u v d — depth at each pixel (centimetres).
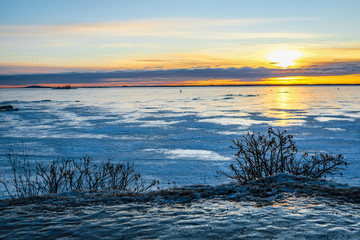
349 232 316
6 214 390
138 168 2027
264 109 7562
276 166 725
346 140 3011
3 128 4303
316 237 304
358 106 8256
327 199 444
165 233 320
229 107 8550
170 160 2267
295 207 406
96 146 2891
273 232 317
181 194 488
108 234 321
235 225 339
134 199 466
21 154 2488
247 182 573
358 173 1725
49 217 377
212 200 460
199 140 3156
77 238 312
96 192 514
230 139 3152
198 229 329
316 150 2508
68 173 684
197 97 17588
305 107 8081
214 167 2025
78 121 5225
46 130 4056
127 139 3291
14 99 17612
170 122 4909
